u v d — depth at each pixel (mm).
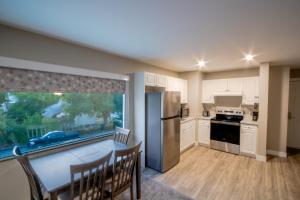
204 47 2512
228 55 2963
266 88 3516
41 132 2271
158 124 3062
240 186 2578
